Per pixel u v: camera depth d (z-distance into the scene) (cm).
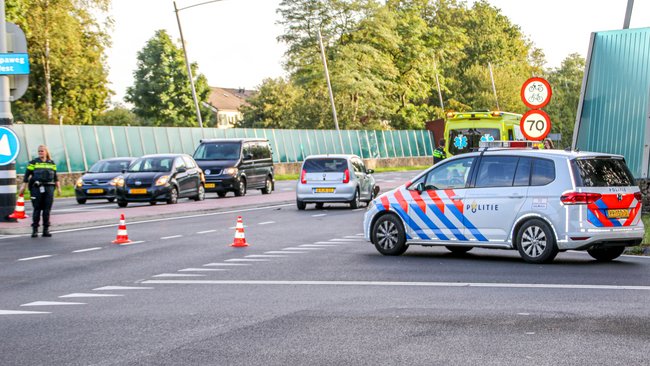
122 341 929
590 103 2634
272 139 7462
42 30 7300
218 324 1023
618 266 1576
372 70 9250
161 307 1154
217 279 1434
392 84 9319
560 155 1616
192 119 12912
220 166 4112
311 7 8819
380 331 968
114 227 2583
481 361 816
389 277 1440
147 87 12762
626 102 2573
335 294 1254
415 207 1766
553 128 10606
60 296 1268
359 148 8862
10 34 2589
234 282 1395
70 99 7994
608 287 1301
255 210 3331
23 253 1884
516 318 1042
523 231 1625
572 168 1590
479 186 1692
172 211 3078
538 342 901
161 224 2675
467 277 1431
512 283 1354
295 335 951
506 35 13725
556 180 1599
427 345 890
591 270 1513
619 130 2583
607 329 968
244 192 4197
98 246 2025
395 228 1794
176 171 3650
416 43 10206
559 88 10938
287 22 8881
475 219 1684
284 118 9925
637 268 1545
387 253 1802
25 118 7412
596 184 1592
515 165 1661
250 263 1658
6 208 2588
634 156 2556
